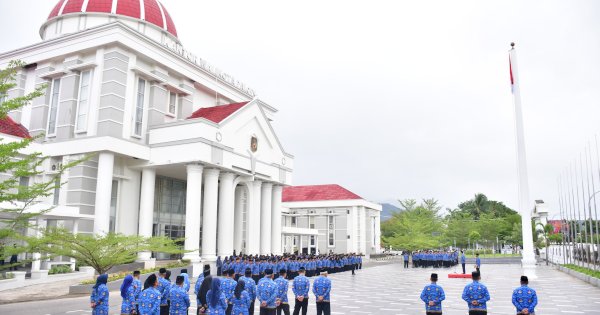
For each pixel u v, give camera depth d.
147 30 39.28
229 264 26.31
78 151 31.09
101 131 31.81
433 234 71.44
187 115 39.25
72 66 33.19
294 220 71.06
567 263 43.47
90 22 37.59
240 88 46.75
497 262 57.72
